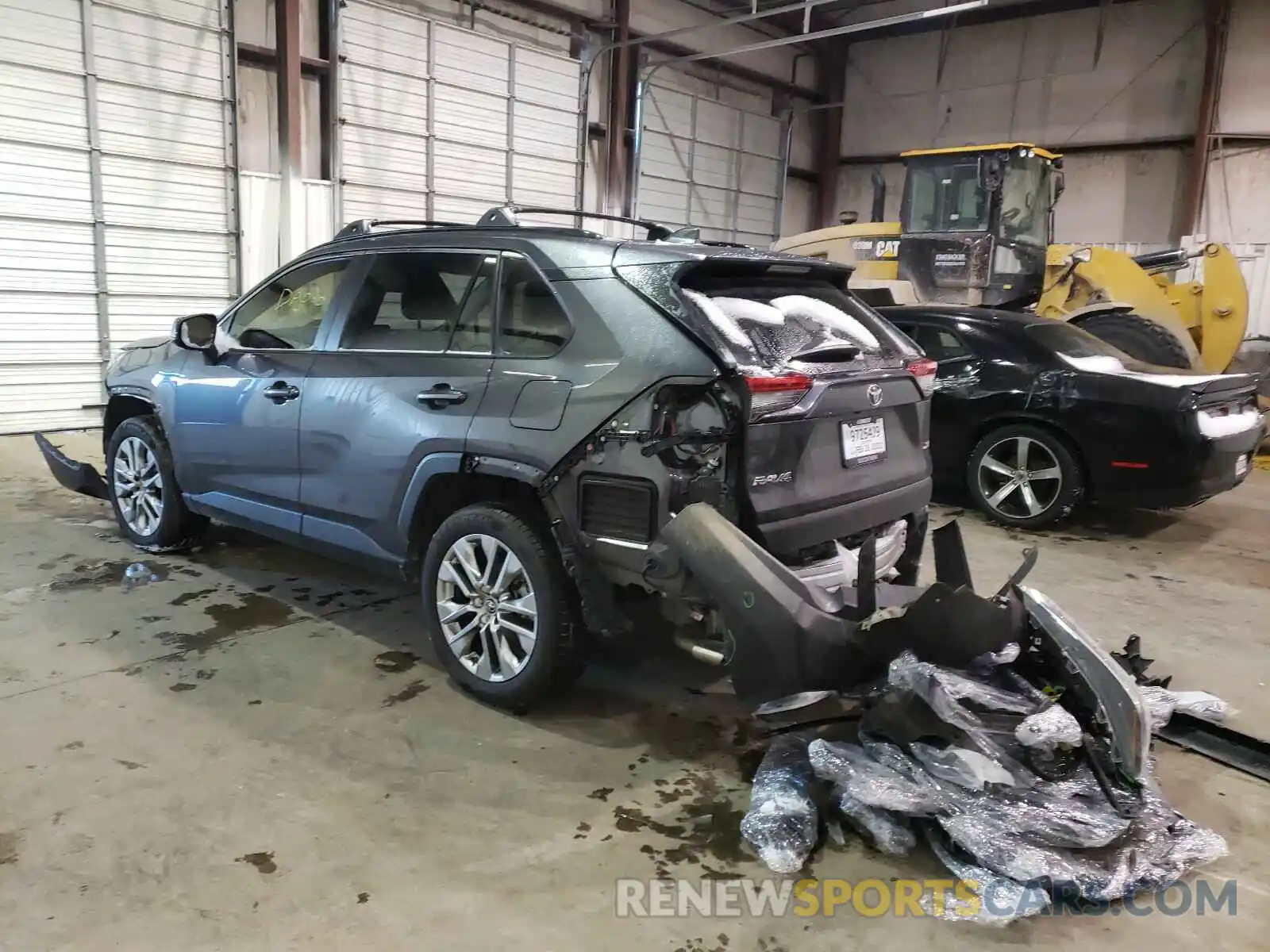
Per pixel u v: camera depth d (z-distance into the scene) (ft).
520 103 44.16
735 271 10.17
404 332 11.71
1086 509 22.08
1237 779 9.78
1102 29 50.11
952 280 32.32
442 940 7.00
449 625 11.09
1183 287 30.76
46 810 8.45
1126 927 7.45
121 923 7.04
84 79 30.42
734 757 9.91
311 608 13.83
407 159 40.19
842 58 61.00
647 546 9.23
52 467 18.42
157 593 14.24
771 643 8.57
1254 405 19.89
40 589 14.23
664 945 7.06
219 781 9.04
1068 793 8.27
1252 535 20.02
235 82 33.94
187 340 14.07
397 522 11.45
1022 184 31.58
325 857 7.93
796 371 9.32
